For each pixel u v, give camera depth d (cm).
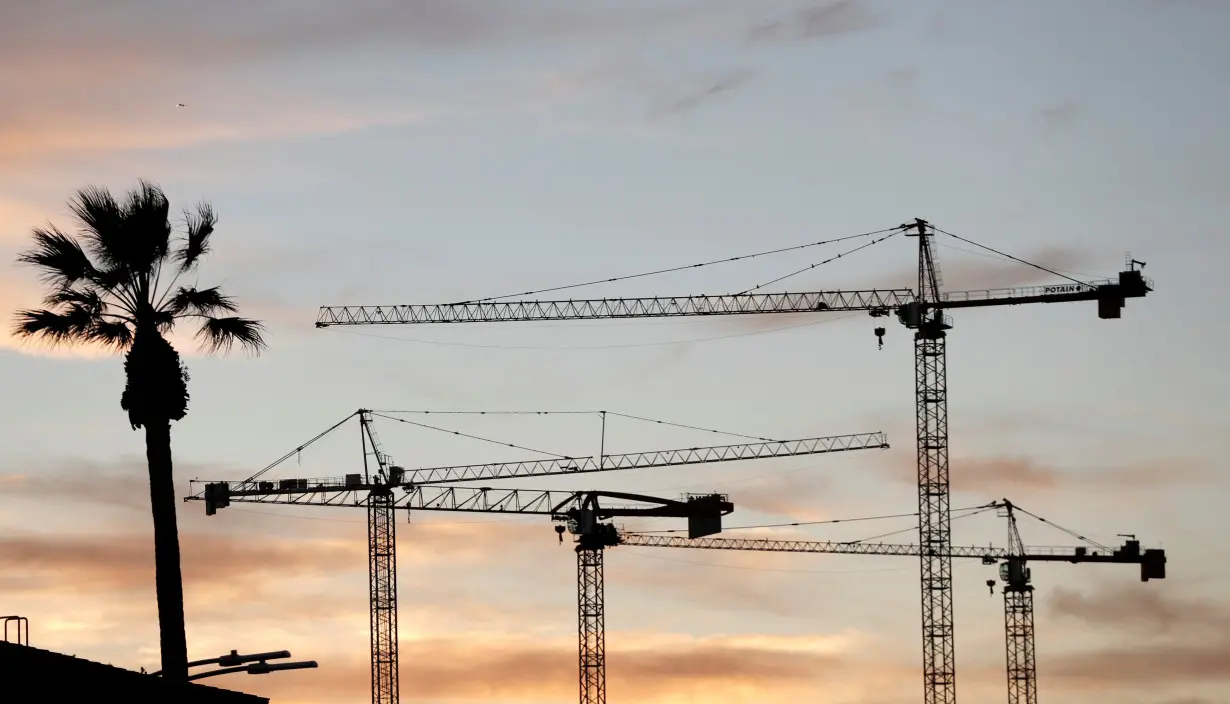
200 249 9962
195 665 9294
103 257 9775
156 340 9650
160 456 9506
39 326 9675
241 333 10038
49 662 7225
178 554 9444
